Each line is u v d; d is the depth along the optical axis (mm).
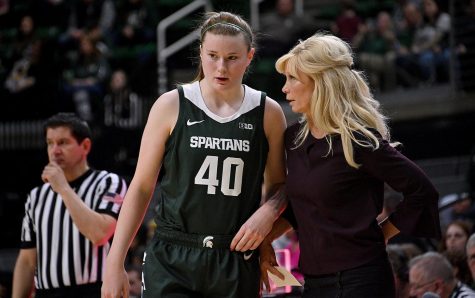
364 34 23922
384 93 23484
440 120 22266
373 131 7273
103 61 24688
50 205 9453
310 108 7387
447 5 24641
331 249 7250
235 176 7488
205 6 25812
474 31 23062
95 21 25359
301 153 7434
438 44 24203
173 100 7547
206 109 7539
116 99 23031
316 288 7359
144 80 23953
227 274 7422
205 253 7430
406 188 7215
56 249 9336
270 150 7746
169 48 24500
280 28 23844
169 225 7535
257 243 7438
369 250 7215
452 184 21109
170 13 27125
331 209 7258
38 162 23141
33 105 24281
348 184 7246
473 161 18094
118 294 7219
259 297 7656
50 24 27109
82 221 9062
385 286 7180
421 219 7281
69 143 9531
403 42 24531
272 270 7801
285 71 7512
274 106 7719
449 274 10312
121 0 26406
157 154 7539
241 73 7500
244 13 25594
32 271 9734
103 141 22141
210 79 7461
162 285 7395
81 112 24109
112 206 9383
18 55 25328
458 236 12055
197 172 7441
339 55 7309
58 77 24625
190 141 7457
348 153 7160
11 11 27781
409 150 22266
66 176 9609
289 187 7461
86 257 9305
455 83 22719
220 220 7461
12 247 21562
